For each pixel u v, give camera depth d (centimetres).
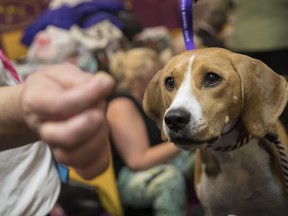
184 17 85
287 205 91
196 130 76
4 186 67
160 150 154
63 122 29
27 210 69
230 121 82
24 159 69
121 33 226
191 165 172
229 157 88
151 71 164
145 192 154
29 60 216
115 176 160
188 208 172
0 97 34
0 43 246
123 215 158
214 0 202
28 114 30
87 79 30
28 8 264
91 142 29
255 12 180
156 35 245
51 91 30
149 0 297
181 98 78
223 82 80
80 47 216
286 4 175
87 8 228
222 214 97
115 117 158
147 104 93
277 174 89
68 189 146
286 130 93
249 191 90
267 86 81
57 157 30
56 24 219
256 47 181
